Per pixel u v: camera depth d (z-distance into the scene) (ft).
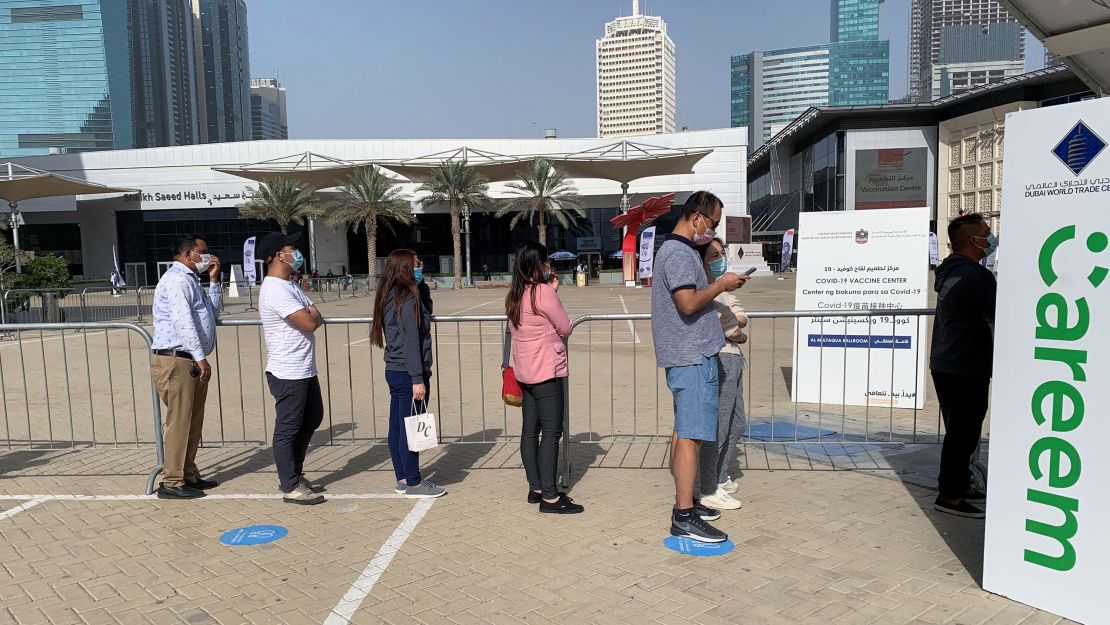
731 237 152.46
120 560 12.66
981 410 13.61
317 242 160.76
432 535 13.56
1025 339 9.89
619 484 16.53
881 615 10.12
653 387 29.58
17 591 11.49
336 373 35.35
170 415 15.76
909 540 12.82
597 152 132.05
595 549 12.71
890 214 24.11
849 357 24.94
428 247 164.25
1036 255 9.65
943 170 156.97
